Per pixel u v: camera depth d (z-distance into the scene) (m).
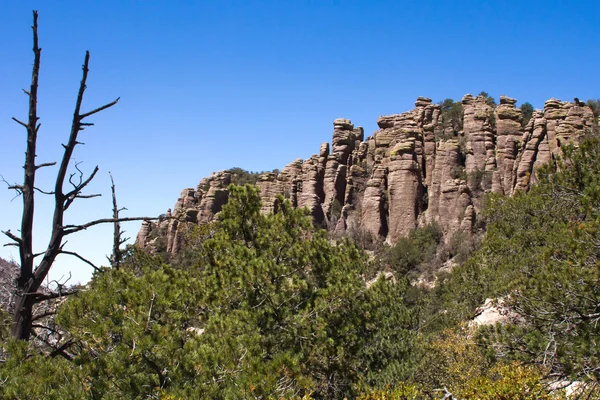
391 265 72.75
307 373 13.99
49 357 8.59
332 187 98.12
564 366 11.80
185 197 118.69
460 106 92.88
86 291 9.39
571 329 12.38
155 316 10.18
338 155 100.88
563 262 13.44
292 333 14.38
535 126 77.81
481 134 84.81
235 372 10.15
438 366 20.50
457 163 84.06
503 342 13.59
